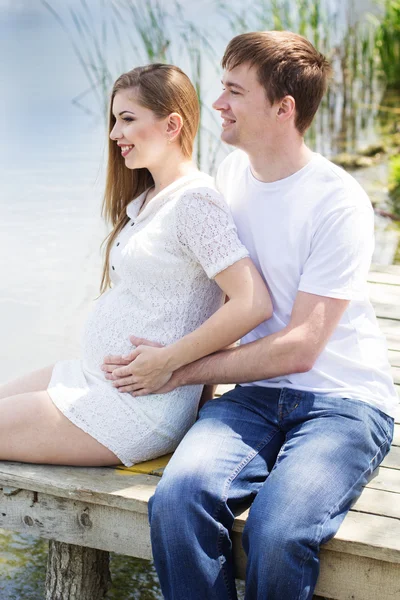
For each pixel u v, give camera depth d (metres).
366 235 2.33
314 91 2.33
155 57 7.66
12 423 2.43
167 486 2.15
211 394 2.75
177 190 2.43
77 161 6.77
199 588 2.11
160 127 2.47
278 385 2.42
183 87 2.48
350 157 7.53
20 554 3.04
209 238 2.33
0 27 12.40
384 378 2.45
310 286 2.30
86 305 4.59
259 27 8.59
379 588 2.15
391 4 9.41
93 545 2.42
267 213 2.40
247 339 2.49
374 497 2.33
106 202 2.71
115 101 2.50
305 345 2.29
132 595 2.82
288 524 2.04
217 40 9.45
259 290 2.34
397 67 9.34
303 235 2.35
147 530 2.34
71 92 8.96
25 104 8.56
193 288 2.44
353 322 2.40
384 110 8.77
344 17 10.07
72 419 2.42
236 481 2.22
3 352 4.14
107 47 10.20
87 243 5.29
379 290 3.93
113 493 2.32
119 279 2.56
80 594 2.67
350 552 2.12
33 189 6.14
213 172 6.57
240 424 2.35
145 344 2.42
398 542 2.11
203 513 2.12
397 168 6.86
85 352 2.53
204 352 2.37
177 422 2.48
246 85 2.33
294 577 2.03
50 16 13.01
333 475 2.14
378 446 2.35
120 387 2.43
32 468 2.45
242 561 2.23
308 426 2.29
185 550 2.10
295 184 2.37
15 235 5.39
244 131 2.37
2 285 4.78
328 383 2.37
